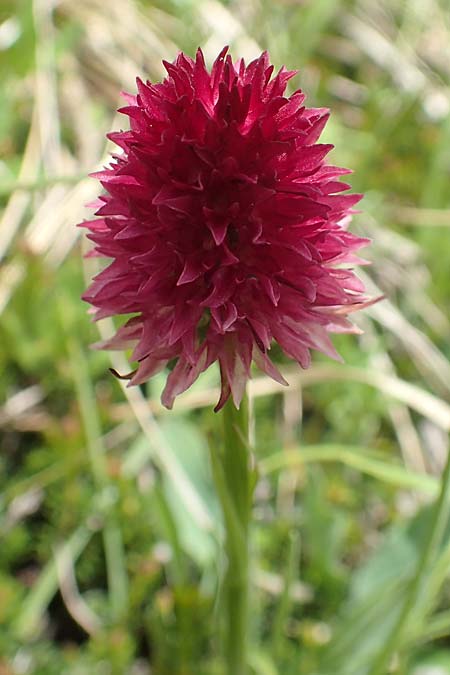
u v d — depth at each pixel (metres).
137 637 0.12
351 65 0.18
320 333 0.08
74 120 0.16
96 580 0.12
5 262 0.14
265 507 0.13
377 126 0.17
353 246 0.09
